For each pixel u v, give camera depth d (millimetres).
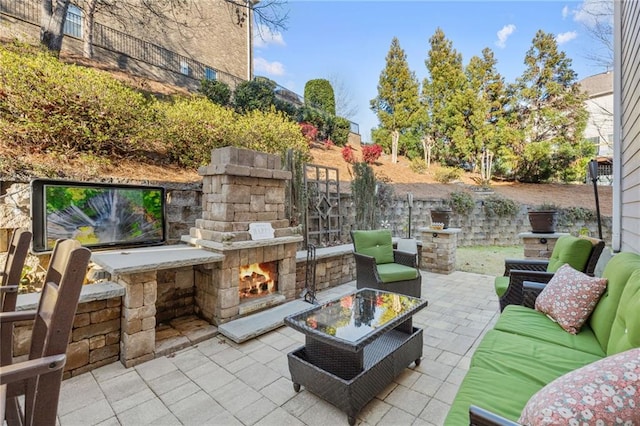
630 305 1481
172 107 4590
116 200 3178
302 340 2844
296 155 4918
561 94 11672
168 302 3232
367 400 1821
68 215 2857
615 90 4184
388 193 7598
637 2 3053
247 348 2691
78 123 3445
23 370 814
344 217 6090
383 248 4305
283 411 1870
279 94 11305
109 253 2902
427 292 4340
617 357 976
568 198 10250
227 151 3105
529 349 1738
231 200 3096
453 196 9047
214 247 3018
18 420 1214
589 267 2684
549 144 11188
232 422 1778
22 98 3086
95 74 3693
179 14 7684
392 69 13680
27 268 2650
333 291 4391
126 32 7234
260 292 3572
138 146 4051
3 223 2650
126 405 1919
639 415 810
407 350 2221
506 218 9156
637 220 3135
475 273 5527
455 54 13539
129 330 2379
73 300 913
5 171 2770
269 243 3348
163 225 3557
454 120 12672
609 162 10758
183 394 2035
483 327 3119
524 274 2764
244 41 10438
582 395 874
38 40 4824
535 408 920
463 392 1370
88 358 2309
